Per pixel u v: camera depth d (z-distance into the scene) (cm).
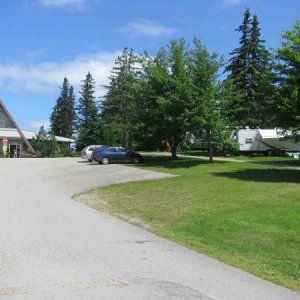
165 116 3597
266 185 2012
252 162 3859
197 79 3572
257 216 1327
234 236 1103
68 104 10688
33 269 784
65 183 2573
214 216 1370
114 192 2062
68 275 752
